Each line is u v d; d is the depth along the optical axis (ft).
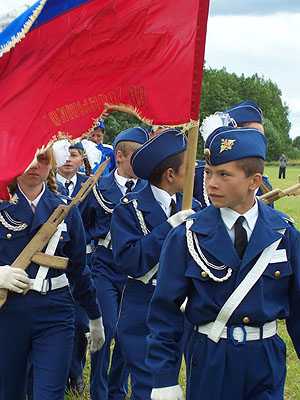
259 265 9.86
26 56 12.31
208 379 9.94
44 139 12.17
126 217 13.55
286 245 10.05
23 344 12.57
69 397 16.93
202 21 11.93
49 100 12.32
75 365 17.34
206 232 10.05
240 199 9.86
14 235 12.52
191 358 10.25
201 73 11.97
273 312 9.92
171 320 10.33
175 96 12.10
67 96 12.39
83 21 12.25
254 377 9.94
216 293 9.95
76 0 12.19
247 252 9.85
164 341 10.23
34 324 12.49
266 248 9.92
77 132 12.42
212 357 9.92
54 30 12.25
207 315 9.98
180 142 13.51
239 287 9.82
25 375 12.96
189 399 10.26
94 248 18.51
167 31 12.16
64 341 12.61
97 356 16.33
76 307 17.11
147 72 12.30
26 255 12.29
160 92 12.22
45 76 12.30
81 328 17.21
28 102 12.27
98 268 17.26
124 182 17.94
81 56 12.33
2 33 12.07
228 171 9.71
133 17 12.21
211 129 10.91
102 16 12.24
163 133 13.51
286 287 10.11
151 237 13.14
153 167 13.50
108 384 16.80
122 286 17.04
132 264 13.17
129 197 13.80
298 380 17.78
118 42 12.28
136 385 13.46
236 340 9.87
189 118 11.99
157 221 13.51
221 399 9.96
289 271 10.02
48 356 12.39
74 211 13.17
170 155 13.43
